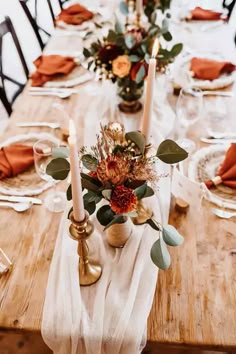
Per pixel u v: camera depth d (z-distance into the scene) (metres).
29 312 0.92
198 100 1.37
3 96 1.99
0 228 1.12
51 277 0.97
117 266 0.99
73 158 0.74
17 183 1.26
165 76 1.71
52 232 1.10
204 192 1.19
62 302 0.91
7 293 0.96
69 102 1.61
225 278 0.99
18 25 4.19
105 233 1.06
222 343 0.86
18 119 1.53
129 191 0.82
